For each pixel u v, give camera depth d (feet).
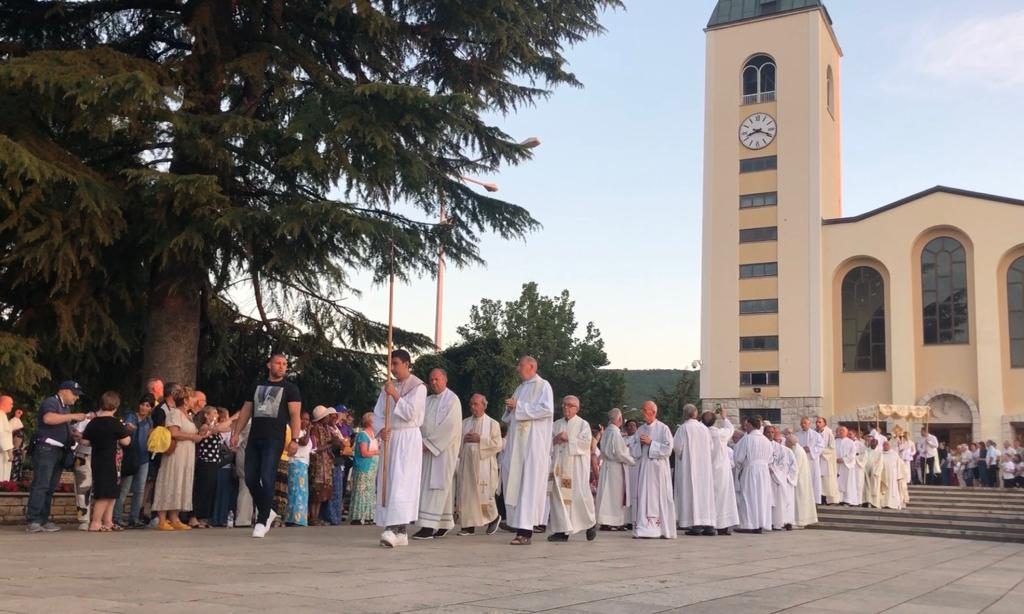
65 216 41.29
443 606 17.08
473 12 51.96
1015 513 69.67
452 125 48.16
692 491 47.83
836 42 158.61
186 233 43.39
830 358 136.87
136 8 54.19
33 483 34.32
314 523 44.55
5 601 15.79
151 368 49.73
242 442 40.50
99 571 20.45
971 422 128.26
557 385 160.25
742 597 20.98
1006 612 21.43
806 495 64.54
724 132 146.61
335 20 50.85
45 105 41.47
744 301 141.18
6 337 39.65
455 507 44.39
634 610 17.84
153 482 39.22
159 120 43.45
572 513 36.24
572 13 56.65
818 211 138.51
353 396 65.41
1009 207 128.67
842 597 22.47
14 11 51.21
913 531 64.18
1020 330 127.85
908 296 132.57
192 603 16.19
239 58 48.39
